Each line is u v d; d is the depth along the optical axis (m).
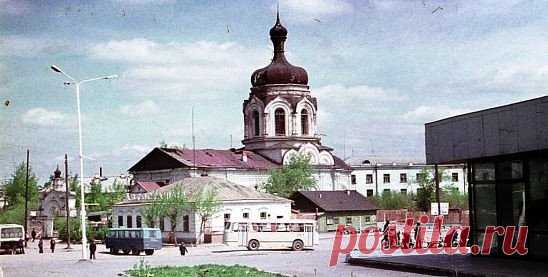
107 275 34.78
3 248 58.22
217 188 72.81
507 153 29.27
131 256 51.69
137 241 53.28
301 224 55.94
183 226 70.06
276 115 104.44
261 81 105.69
